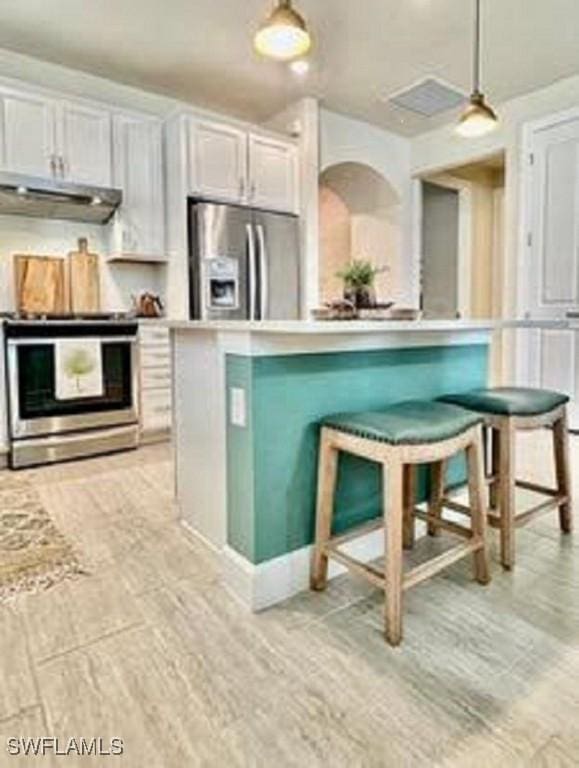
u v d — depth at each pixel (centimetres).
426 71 383
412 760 107
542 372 421
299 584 176
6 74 350
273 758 108
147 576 185
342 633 152
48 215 379
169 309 407
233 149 404
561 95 402
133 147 379
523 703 123
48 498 266
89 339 336
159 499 264
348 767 105
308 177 436
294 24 190
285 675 133
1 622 156
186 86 403
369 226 558
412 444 146
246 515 169
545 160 411
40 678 132
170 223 396
